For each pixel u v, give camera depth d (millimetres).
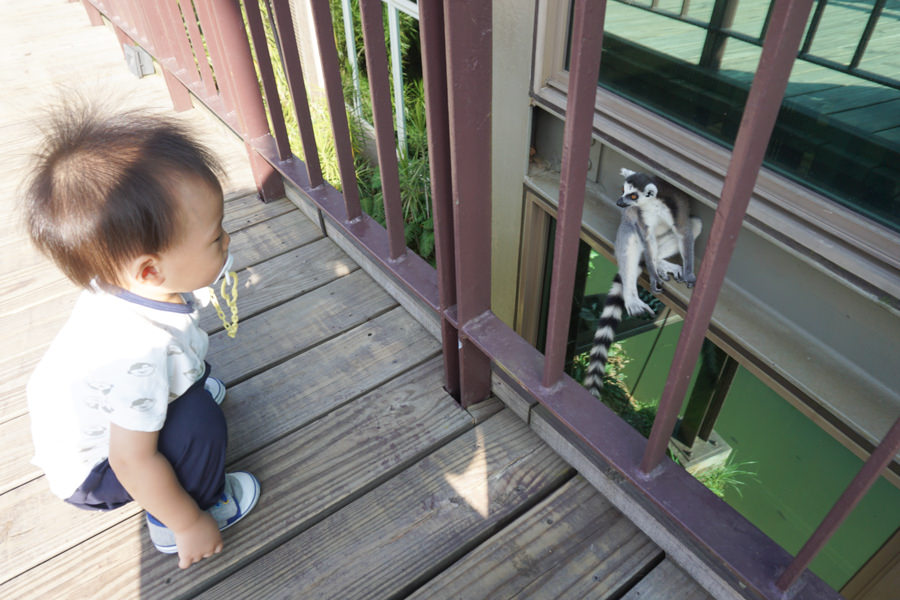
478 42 1018
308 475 1483
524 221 3869
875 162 2066
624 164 3203
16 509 1418
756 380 4980
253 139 2295
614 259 3322
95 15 4656
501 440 1559
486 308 1430
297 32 5477
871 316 2270
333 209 1911
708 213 2771
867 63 2006
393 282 1938
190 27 2473
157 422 1091
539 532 1355
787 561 1011
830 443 4648
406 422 1600
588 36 766
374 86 1340
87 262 968
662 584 1262
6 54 4199
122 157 929
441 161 1233
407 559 1325
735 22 2350
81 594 1270
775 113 649
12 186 2652
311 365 1771
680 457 5703
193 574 1299
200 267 1064
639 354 5961
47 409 1121
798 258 2324
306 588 1284
